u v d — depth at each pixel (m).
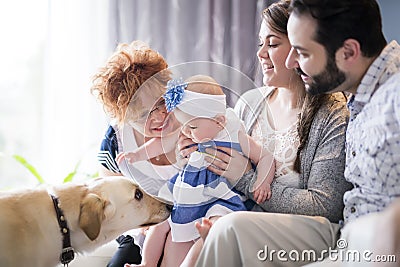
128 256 2.45
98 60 3.30
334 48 1.81
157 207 2.23
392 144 1.71
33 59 3.42
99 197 2.12
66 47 3.28
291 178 2.21
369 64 1.84
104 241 2.21
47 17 3.28
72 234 2.13
